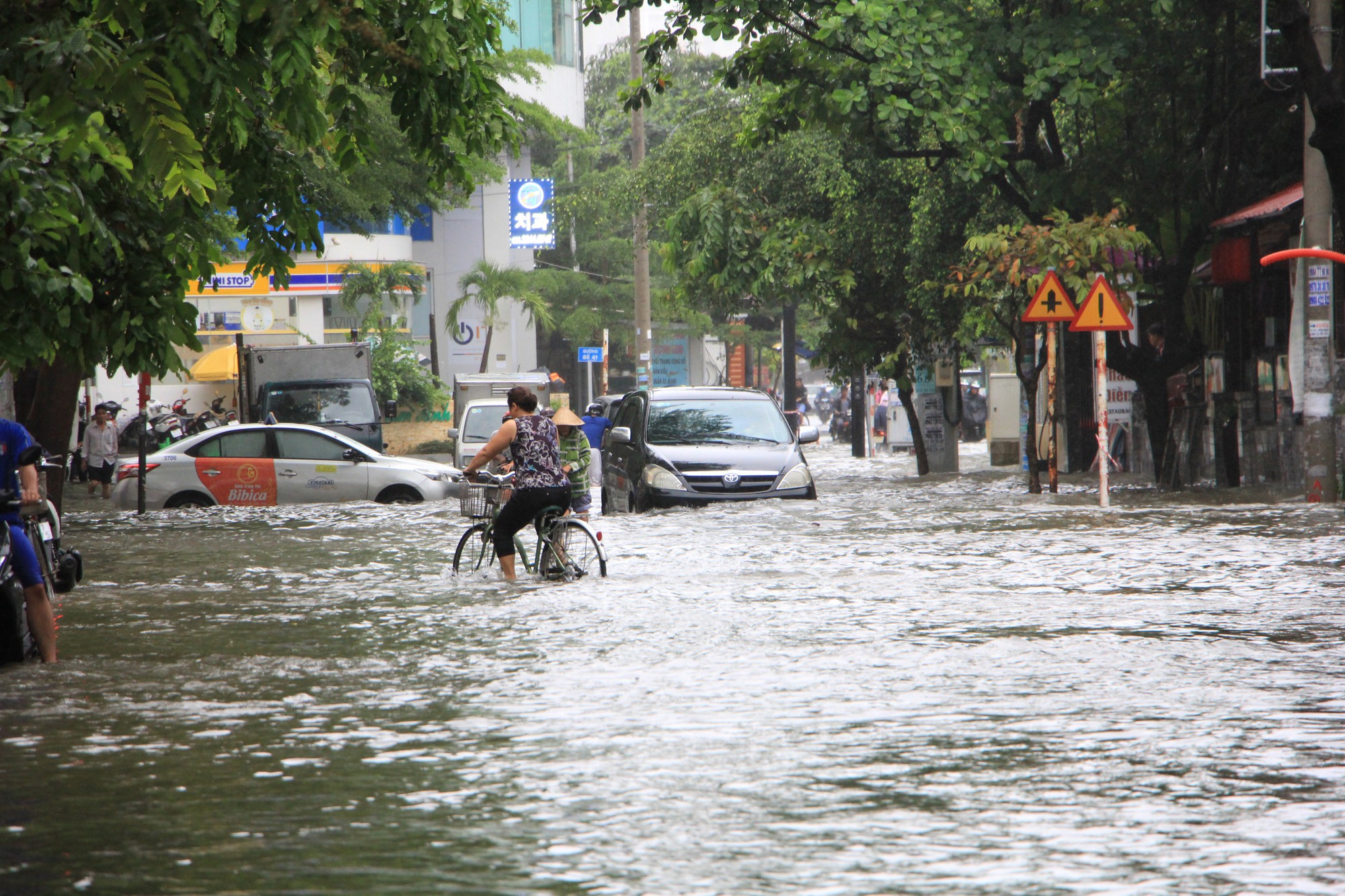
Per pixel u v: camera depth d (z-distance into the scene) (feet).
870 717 60.64
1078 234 179.01
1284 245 180.24
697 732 58.13
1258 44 188.03
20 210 66.74
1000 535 134.92
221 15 67.77
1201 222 196.65
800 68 199.82
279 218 95.04
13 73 68.03
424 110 90.02
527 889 39.19
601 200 531.09
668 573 112.88
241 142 72.33
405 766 53.52
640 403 180.96
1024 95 187.21
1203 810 46.37
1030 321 168.96
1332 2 175.94
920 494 193.57
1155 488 192.13
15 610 77.92
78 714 64.08
